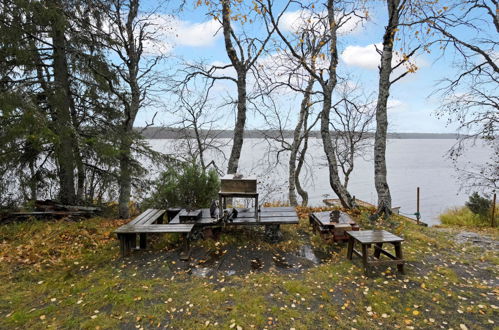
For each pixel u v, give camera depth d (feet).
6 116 18.76
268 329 10.37
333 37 26.99
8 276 14.42
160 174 25.36
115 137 26.53
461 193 94.84
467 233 22.48
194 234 18.61
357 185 107.14
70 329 10.37
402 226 22.07
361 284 13.55
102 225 22.65
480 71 28.99
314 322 10.80
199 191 23.04
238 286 13.30
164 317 11.02
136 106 32.27
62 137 23.08
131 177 28.48
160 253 17.25
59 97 23.76
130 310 11.44
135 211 33.81
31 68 24.49
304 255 17.25
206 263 15.89
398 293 12.79
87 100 28.07
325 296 12.45
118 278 14.11
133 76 31.55
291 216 19.19
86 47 26.73
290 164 42.80
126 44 30.09
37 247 17.61
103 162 27.40
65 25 23.25
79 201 29.73
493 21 26.35
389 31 23.70
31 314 11.22
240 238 19.15
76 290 12.99
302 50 31.27
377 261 14.53
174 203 23.20
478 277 14.58
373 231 16.21
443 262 16.25
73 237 19.45
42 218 23.59
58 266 15.66
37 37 23.56
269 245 18.33
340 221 19.13
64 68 26.27
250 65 30.58
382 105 24.66
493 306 11.74
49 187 27.37
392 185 109.81
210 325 10.53
